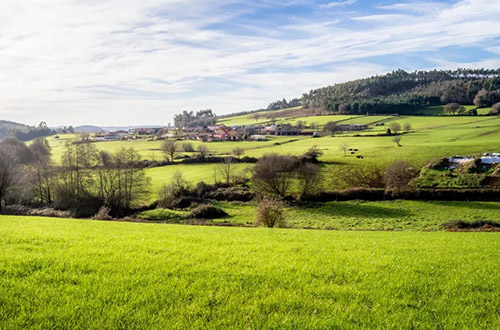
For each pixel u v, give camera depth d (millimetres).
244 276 9883
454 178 72062
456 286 9906
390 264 12109
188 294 8359
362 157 96312
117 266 10289
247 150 128000
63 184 66562
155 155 125062
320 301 8328
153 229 21297
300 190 70750
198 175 87625
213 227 26219
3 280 8492
